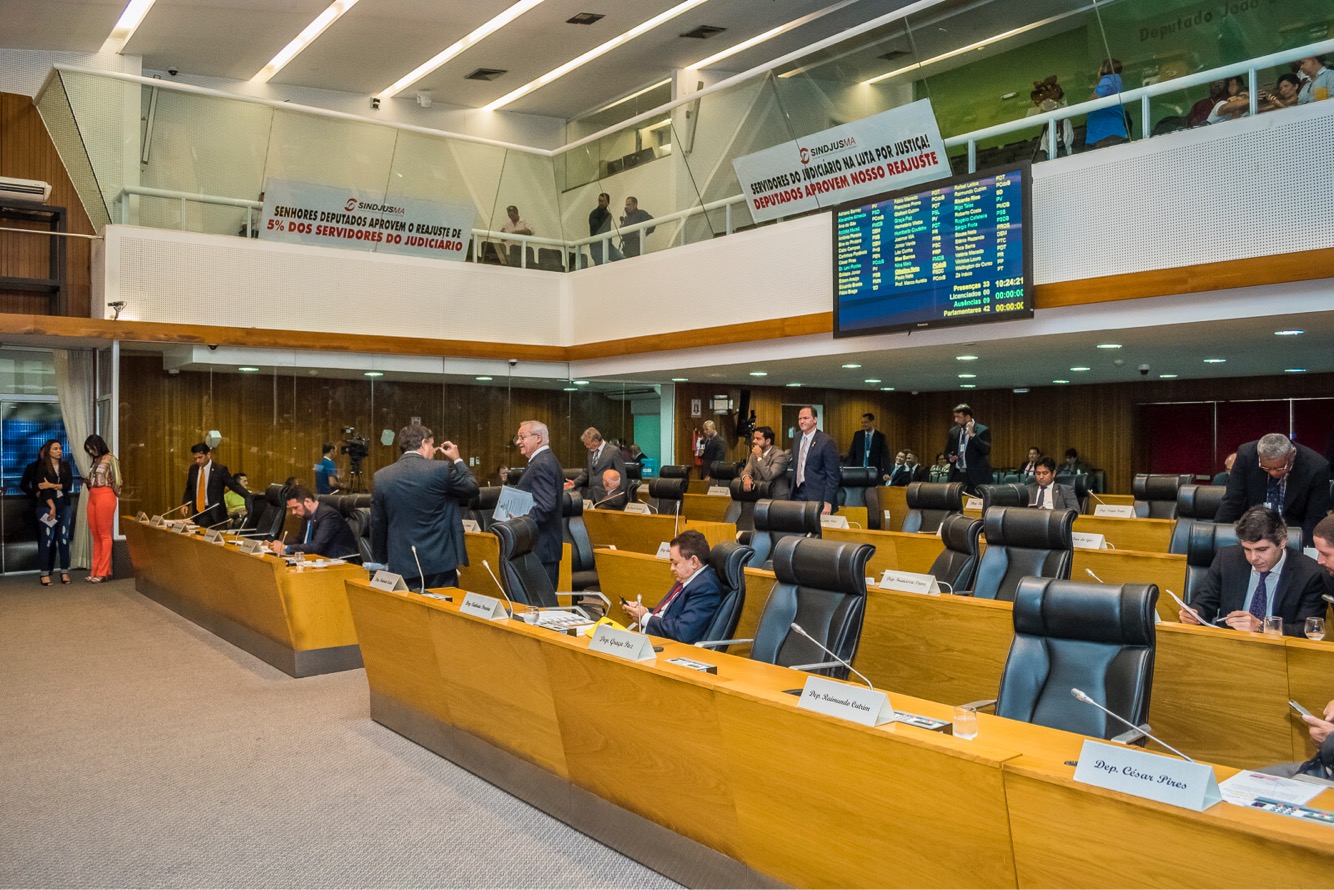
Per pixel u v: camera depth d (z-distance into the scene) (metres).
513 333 12.97
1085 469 15.63
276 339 11.20
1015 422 17.02
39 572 11.74
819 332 9.75
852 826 2.74
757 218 10.49
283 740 5.30
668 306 11.58
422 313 12.27
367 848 3.85
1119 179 7.45
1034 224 7.98
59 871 3.70
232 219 11.13
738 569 4.69
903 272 8.71
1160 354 10.08
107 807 4.34
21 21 11.30
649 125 11.69
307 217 11.52
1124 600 3.47
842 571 4.34
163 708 5.96
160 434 10.83
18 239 11.10
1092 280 7.56
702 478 14.19
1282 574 4.30
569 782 4.02
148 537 9.67
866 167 9.20
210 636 8.10
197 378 10.96
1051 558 5.60
